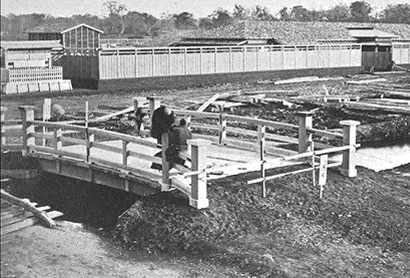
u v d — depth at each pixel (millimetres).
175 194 11016
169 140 11125
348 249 9734
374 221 10688
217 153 13953
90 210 11992
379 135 17859
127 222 10305
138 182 11586
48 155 12484
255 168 12359
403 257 9531
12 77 14172
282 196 11359
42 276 7871
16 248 8688
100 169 12148
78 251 9000
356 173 12828
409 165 14625
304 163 13000
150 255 9367
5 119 12586
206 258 9250
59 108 16422
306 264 9023
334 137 12656
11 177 11836
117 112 17922
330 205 11203
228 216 10422
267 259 9047
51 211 11523
